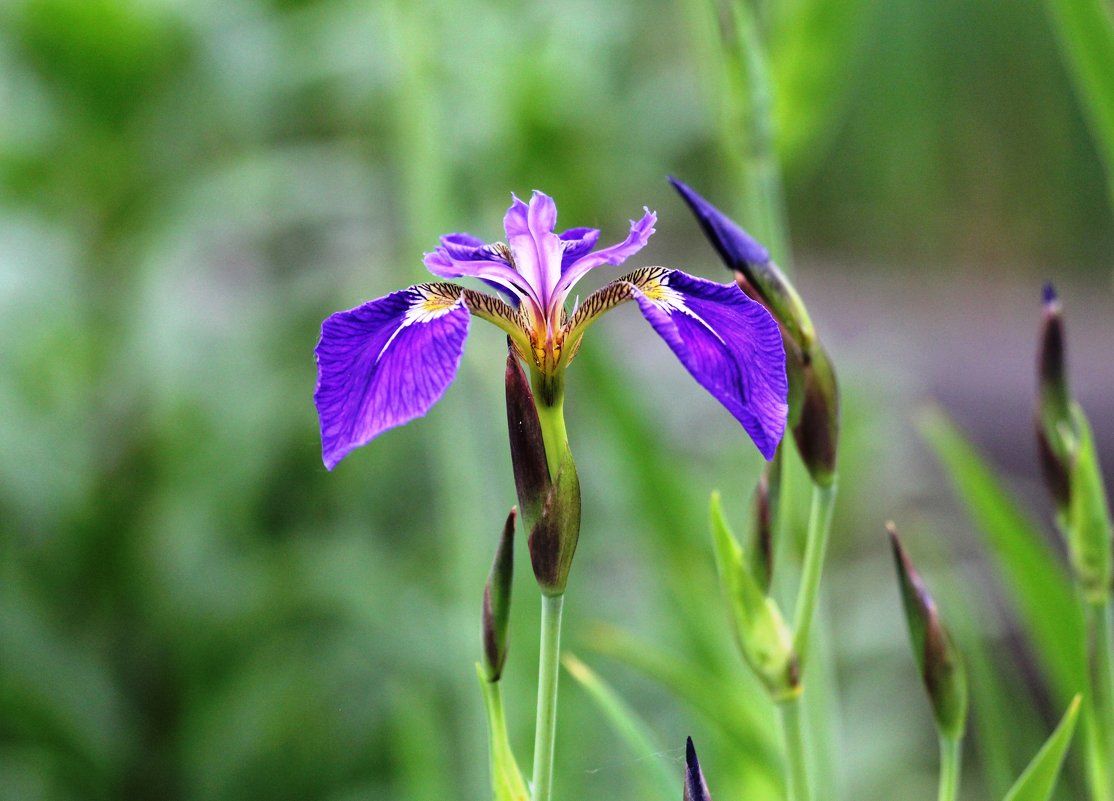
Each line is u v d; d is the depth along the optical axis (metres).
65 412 1.15
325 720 1.14
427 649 1.11
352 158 1.31
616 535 1.12
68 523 1.11
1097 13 0.73
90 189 1.17
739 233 0.68
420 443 1.29
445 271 0.68
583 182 1.20
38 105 1.15
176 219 1.17
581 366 0.82
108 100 1.14
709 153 1.36
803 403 0.68
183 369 1.16
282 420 1.20
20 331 1.14
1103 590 0.71
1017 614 1.18
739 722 0.76
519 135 1.13
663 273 0.69
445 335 0.67
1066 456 0.71
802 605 0.69
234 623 1.14
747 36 0.78
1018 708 0.92
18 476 1.06
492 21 1.16
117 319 1.16
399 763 1.03
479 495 0.85
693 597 0.81
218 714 1.12
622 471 0.82
